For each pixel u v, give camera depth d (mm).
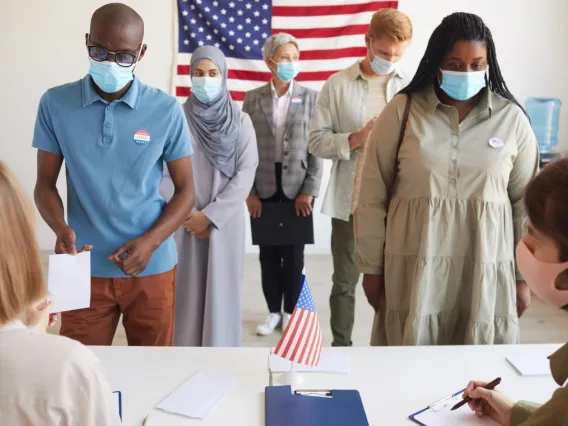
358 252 1784
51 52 4355
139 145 1622
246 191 2338
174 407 1174
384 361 1405
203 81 2219
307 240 2943
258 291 3863
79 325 1725
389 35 2396
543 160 4078
